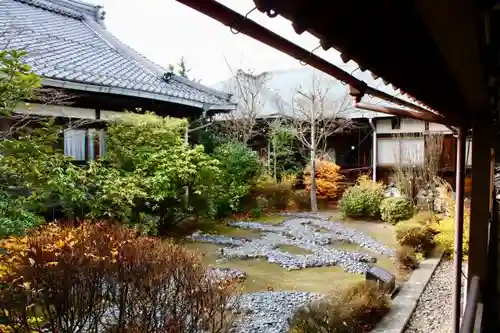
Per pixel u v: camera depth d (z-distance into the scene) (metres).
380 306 4.45
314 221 10.77
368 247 8.06
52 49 8.19
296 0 0.91
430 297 5.14
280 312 4.61
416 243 7.19
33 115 5.75
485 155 2.88
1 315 2.78
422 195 10.91
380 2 1.05
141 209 7.86
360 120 13.85
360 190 11.40
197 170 8.57
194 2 0.83
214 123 13.98
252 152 12.29
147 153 8.00
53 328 2.96
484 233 2.96
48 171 3.83
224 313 3.92
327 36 1.12
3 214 3.47
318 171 13.01
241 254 7.30
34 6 10.69
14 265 3.21
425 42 1.35
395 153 12.31
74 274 3.12
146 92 8.09
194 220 9.87
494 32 1.08
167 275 3.39
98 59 9.04
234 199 10.91
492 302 3.37
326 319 3.79
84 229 4.24
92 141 7.72
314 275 6.30
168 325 3.10
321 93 13.68
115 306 3.39
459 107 2.79
